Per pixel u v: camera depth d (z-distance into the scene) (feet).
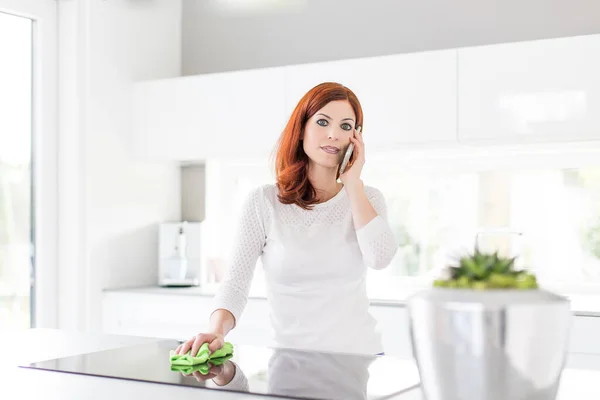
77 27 11.91
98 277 12.12
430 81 10.42
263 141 11.65
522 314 2.86
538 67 9.75
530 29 11.10
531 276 3.08
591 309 9.12
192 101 12.28
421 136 10.48
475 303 2.91
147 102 12.71
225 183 13.82
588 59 9.46
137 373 4.27
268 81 11.62
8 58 11.30
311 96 6.28
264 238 6.45
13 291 11.28
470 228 12.12
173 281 12.65
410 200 12.55
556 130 9.64
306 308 6.21
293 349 5.23
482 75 10.09
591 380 4.22
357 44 12.36
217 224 13.78
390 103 10.69
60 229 11.91
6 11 11.16
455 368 2.96
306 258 6.20
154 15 13.38
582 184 11.43
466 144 10.48
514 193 11.85
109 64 12.40
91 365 4.56
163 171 13.55
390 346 9.97
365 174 12.87
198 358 4.59
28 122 11.60
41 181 11.68
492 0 11.34
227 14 13.56
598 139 9.79
